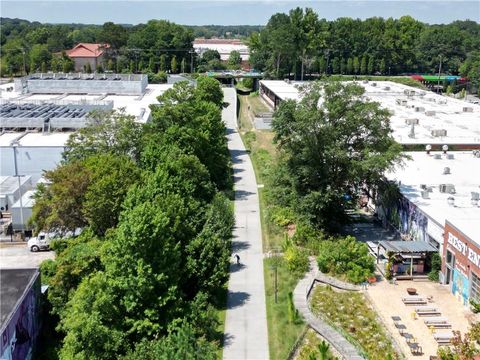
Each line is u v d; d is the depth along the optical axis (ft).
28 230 232.94
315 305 167.32
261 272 192.03
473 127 325.21
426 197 211.00
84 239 179.52
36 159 269.23
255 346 146.00
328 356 139.95
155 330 136.98
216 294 172.45
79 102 383.04
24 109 346.13
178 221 163.53
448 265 177.27
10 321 131.54
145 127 257.34
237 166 342.03
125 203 165.07
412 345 143.43
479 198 208.13
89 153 227.40
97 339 132.67
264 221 241.96
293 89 499.10
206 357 124.67
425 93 469.57
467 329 151.12
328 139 218.18
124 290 140.36
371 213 250.98
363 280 181.47
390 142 225.56
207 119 287.48
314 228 218.38
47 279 172.35
